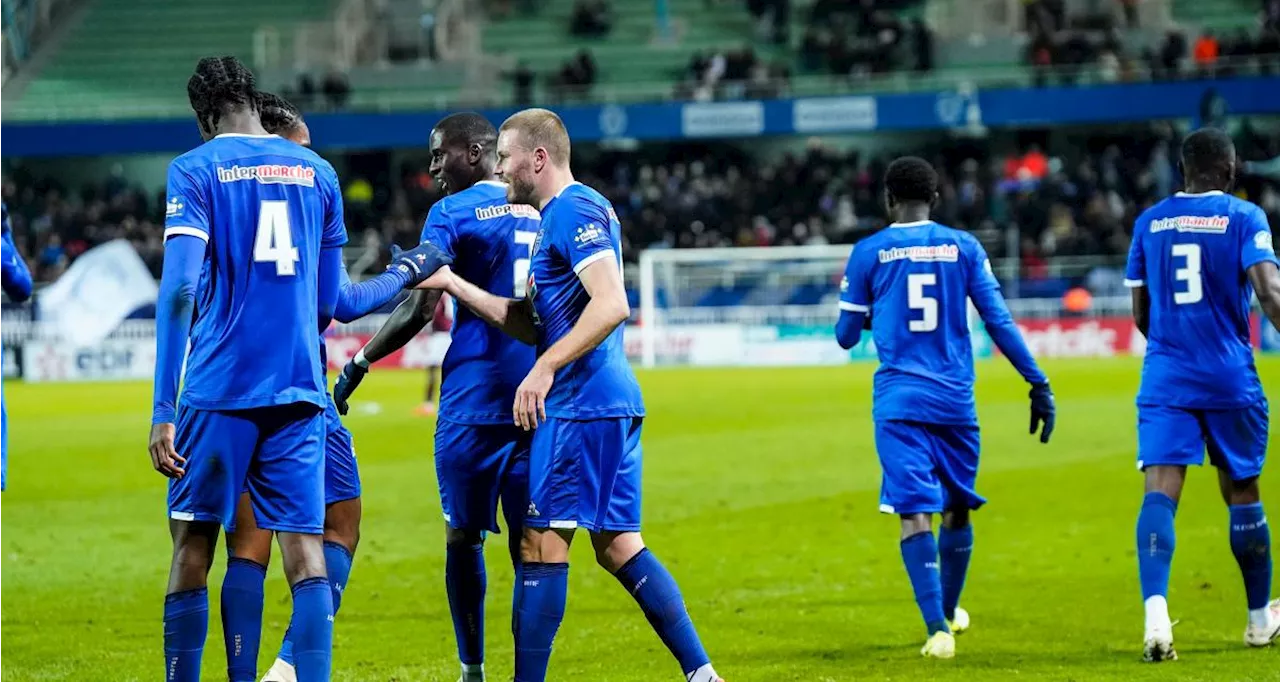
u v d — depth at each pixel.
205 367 17.44
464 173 21.56
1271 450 50.91
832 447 53.56
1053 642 24.59
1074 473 46.31
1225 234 23.19
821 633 25.73
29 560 33.84
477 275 21.30
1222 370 23.19
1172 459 23.30
